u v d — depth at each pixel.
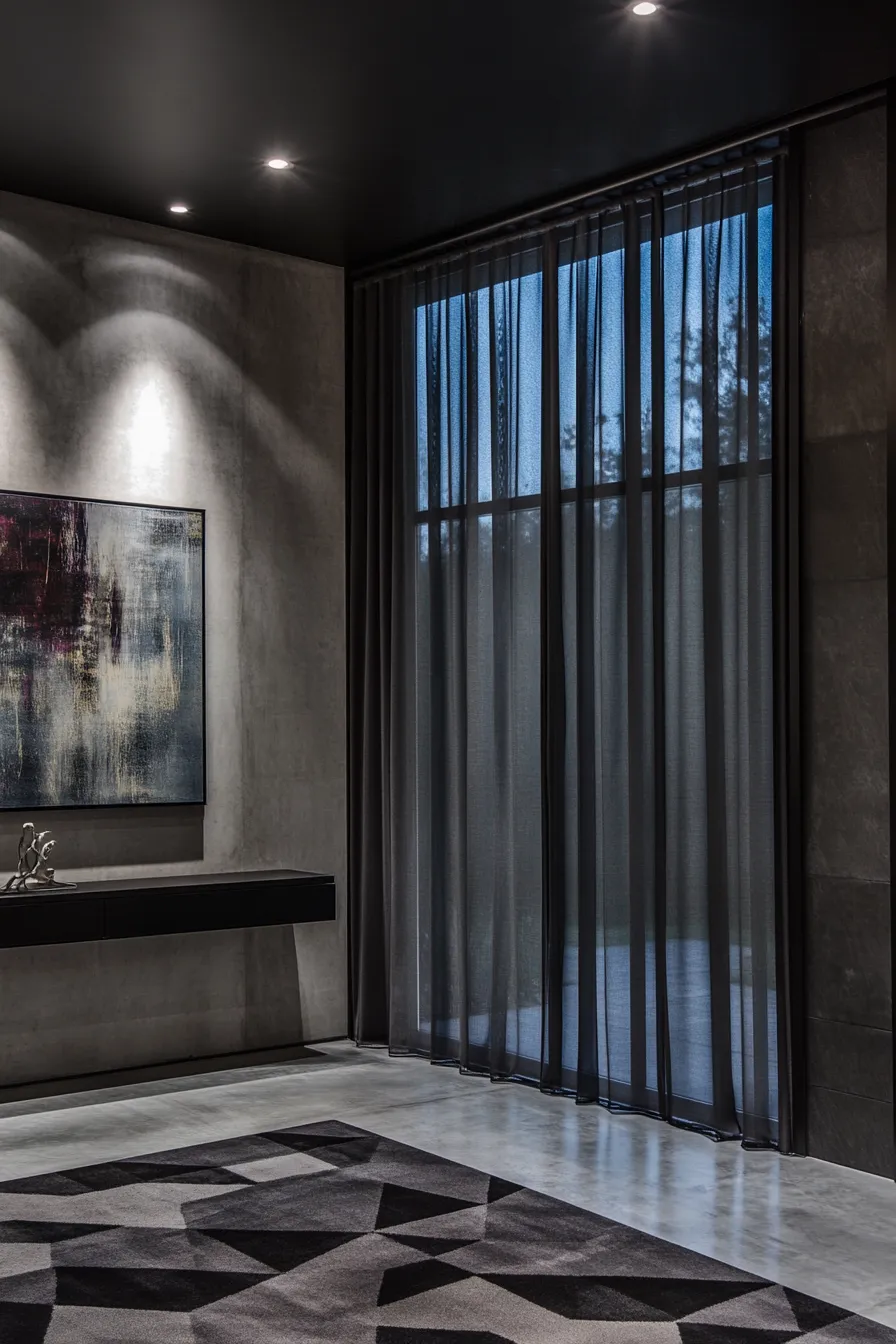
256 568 5.88
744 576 4.69
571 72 4.24
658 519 4.91
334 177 5.10
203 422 5.73
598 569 5.12
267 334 5.93
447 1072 5.55
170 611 5.58
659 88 4.35
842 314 4.43
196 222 5.58
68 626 5.31
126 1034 5.49
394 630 5.95
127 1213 3.88
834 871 4.42
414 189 5.21
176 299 5.67
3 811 5.12
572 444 5.28
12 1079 5.22
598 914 5.12
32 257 5.29
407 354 5.96
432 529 5.81
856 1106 4.34
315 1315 3.22
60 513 5.31
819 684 4.48
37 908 4.87
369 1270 3.48
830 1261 3.55
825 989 4.44
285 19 3.89
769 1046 4.57
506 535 5.50
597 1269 3.49
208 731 5.71
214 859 5.71
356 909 6.09
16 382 5.25
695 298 4.85
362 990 6.00
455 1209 3.91
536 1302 3.29
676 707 4.88
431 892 5.75
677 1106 4.80
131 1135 4.62
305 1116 4.87
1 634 5.14
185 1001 5.65
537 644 5.40
